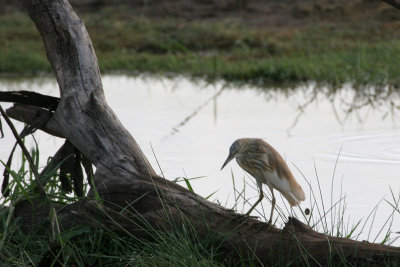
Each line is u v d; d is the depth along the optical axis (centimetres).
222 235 724
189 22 2669
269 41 2362
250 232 723
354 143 1323
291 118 1545
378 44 2228
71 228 771
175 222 750
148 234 762
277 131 1422
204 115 1580
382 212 960
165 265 718
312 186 1073
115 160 832
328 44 2305
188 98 1786
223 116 1570
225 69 2088
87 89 888
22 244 802
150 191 780
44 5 910
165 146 1309
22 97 934
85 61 901
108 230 769
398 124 1478
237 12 2769
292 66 2028
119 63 2227
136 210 777
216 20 2689
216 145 1314
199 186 1077
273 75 2006
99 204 776
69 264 761
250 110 1639
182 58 2267
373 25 2506
